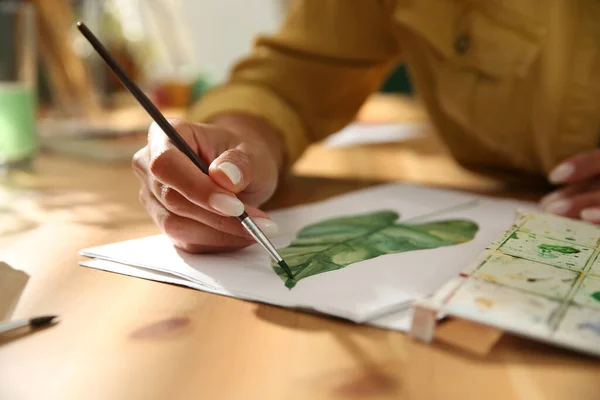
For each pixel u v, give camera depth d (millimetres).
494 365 305
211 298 382
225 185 417
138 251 455
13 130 784
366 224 538
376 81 915
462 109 776
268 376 294
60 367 301
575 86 692
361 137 1096
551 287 346
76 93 933
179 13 1975
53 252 466
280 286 390
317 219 558
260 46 843
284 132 722
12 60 790
